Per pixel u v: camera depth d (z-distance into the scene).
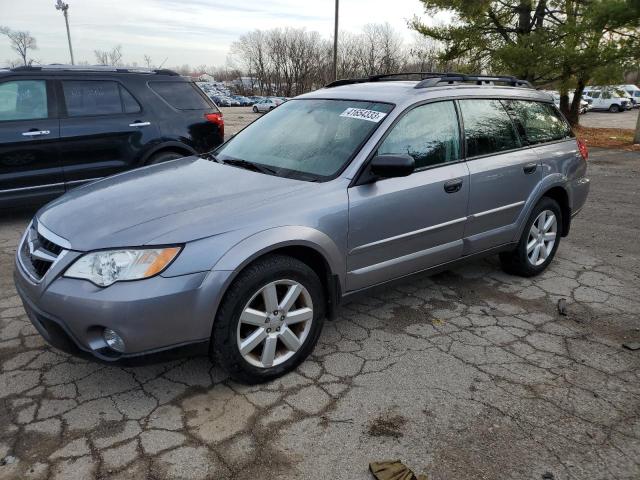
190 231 2.75
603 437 2.71
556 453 2.59
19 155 5.87
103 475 2.38
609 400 3.02
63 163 6.16
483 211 4.15
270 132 4.05
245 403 2.92
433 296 4.41
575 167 5.02
